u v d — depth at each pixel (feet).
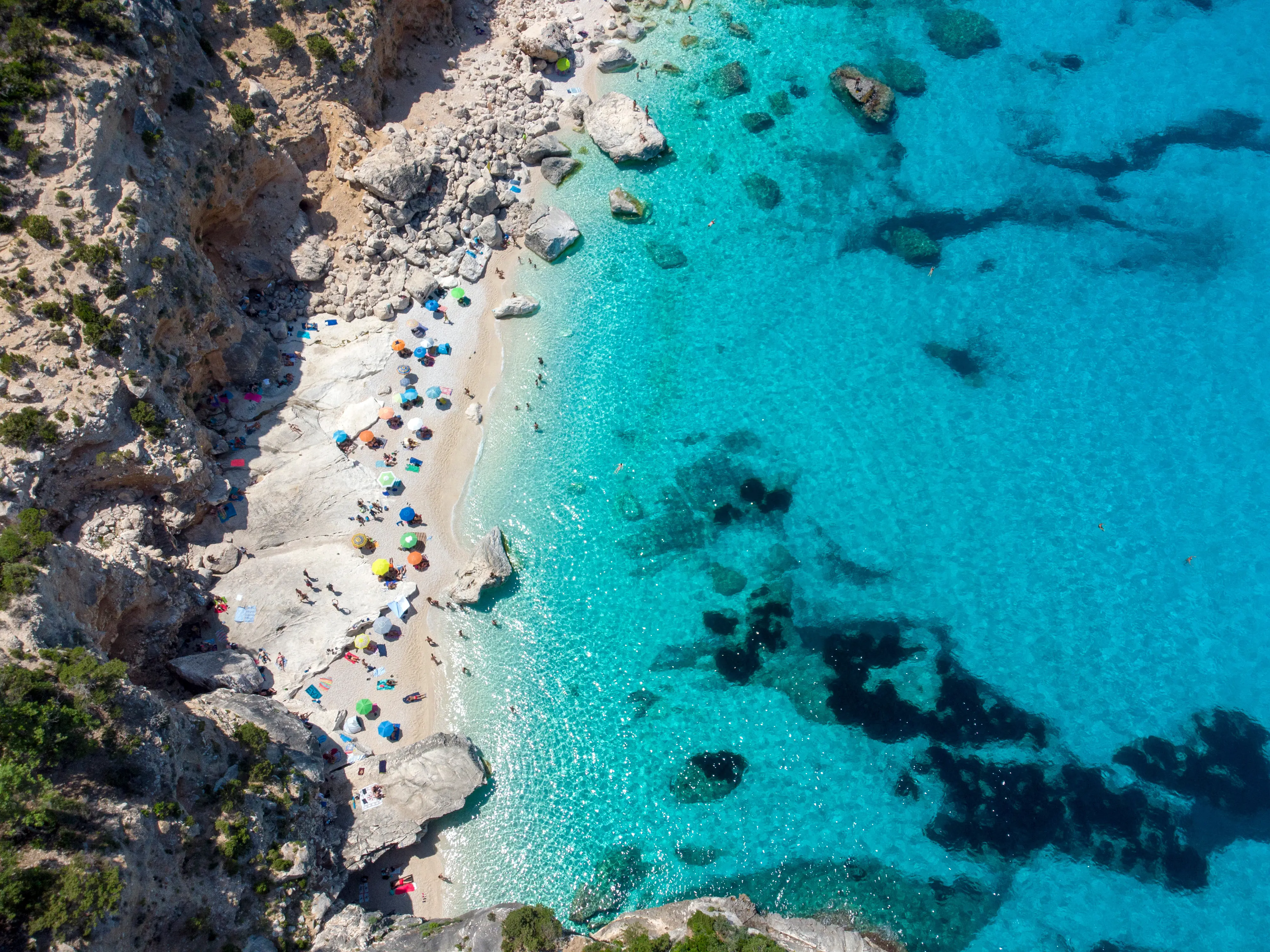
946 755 119.55
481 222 155.94
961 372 149.28
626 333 151.64
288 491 130.72
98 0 115.14
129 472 113.50
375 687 121.80
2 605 91.09
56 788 86.07
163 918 87.86
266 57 138.72
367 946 99.81
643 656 126.62
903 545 135.33
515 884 112.16
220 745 103.35
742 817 116.06
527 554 132.98
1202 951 107.86
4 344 107.45
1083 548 135.23
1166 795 116.67
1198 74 176.76
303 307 146.20
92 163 111.86
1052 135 171.22
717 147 169.07
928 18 184.44
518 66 171.42
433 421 140.87
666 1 184.65
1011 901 110.63
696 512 137.18
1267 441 142.82
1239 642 127.75
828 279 157.79
